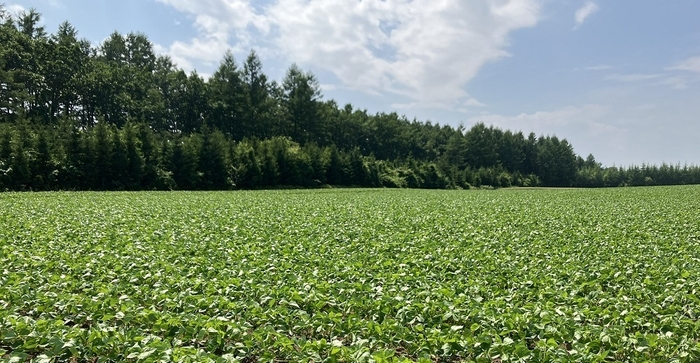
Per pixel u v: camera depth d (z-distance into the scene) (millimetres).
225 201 32656
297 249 13453
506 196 49781
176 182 54031
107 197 33094
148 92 78812
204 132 59938
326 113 100312
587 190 72188
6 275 9516
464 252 13328
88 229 16375
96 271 10188
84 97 70250
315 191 55188
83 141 46562
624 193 56344
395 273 10391
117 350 6105
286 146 69812
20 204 25047
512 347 6211
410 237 16188
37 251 12008
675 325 7289
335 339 6844
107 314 7102
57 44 68688
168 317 7105
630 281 10203
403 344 7059
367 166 79062
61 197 31359
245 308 7770
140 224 18266
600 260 12570
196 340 6801
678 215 25500
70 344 5965
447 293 8719
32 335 6270
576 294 9281
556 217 24281
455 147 119938
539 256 13375
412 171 86500
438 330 6734
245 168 60719
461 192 62750
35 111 63344
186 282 9242
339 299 8461
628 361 6449
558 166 130125
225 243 14141
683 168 133000
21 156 41344
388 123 114375
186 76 84438
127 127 50750
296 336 7305
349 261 12000
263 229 17516
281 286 9203
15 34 63438
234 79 85750
